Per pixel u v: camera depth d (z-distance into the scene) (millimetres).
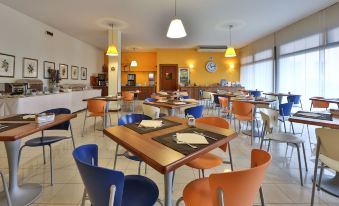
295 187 2340
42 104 5262
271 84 8062
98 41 9438
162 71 11477
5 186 1696
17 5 5176
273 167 2871
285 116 4086
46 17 6062
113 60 7457
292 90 6797
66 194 2189
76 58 8805
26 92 5113
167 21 6359
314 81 5805
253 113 4227
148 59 12094
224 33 7906
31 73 6094
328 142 1693
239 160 3145
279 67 7543
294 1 4910
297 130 4992
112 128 1846
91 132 4734
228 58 11359
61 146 3734
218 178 986
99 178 1007
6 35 5211
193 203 1246
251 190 1040
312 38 5848
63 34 7754
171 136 1600
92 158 1381
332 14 5160
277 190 2277
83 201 1564
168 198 1432
